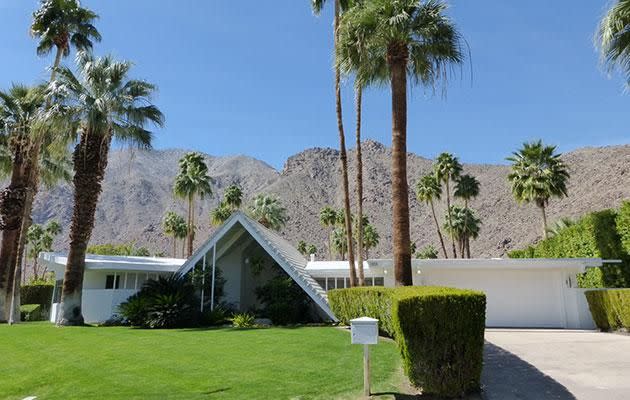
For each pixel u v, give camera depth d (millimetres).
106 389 7227
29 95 22000
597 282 21609
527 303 19484
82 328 16688
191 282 18391
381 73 13523
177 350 10688
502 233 101688
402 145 11703
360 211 19703
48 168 27219
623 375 8234
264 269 21781
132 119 20438
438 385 6473
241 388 7039
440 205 157125
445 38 12570
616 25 12141
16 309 22516
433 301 6570
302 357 9438
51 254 23859
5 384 7879
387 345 10852
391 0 11969
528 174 34469
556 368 8922
